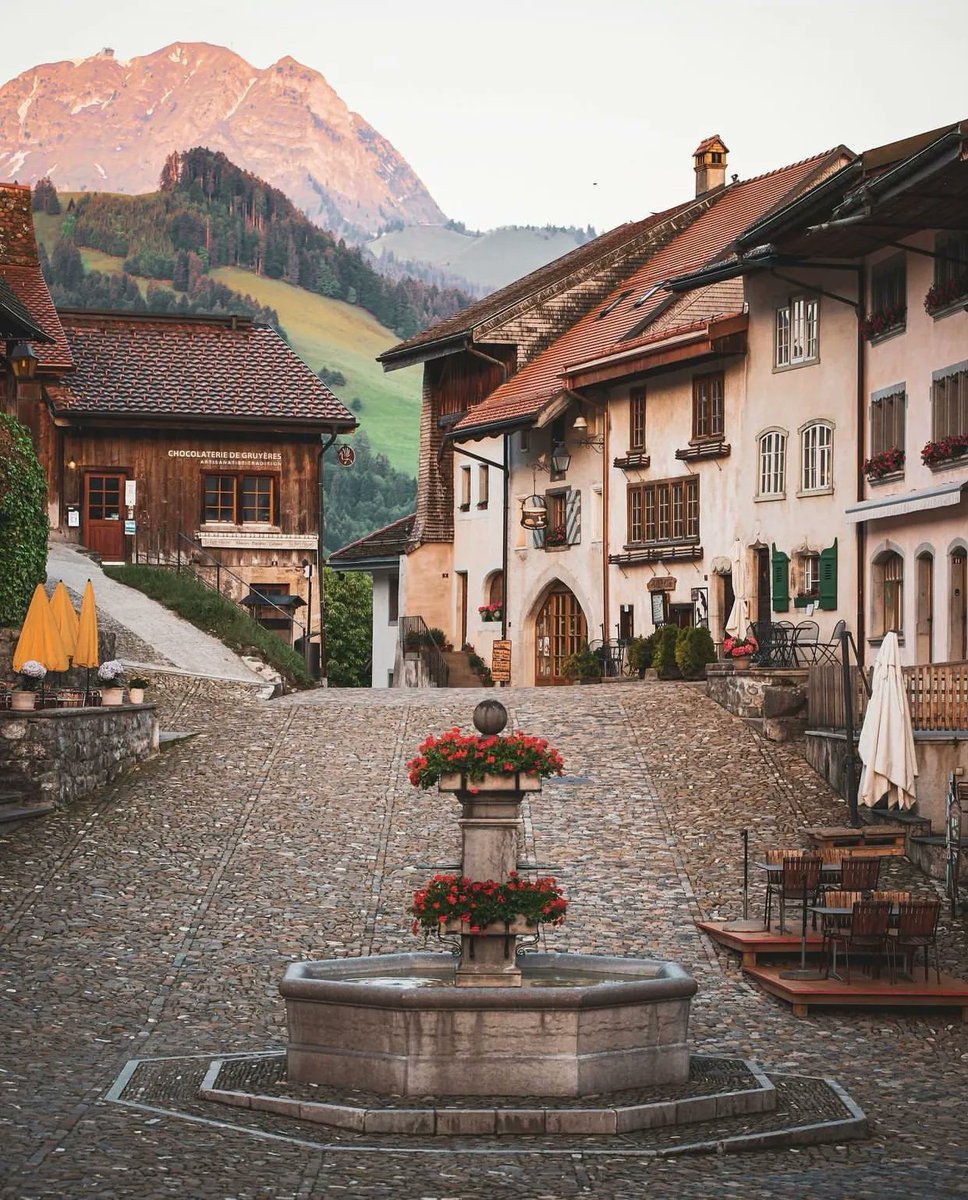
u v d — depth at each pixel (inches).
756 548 1423.5
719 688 1155.9
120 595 1504.7
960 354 1114.7
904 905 620.1
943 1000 618.5
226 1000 618.8
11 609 1150.3
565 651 1779.0
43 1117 447.2
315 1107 457.4
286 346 1945.1
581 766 998.4
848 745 890.7
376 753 1021.2
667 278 1771.7
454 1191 389.1
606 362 1596.9
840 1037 591.5
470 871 500.7
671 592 1558.8
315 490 1859.0
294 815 885.8
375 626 2273.6
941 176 946.1
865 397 1269.7
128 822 861.2
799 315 1363.2
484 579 1946.4
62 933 692.1
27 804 875.4
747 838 818.8
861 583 1270.9
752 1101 475.2
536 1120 450.6
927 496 1126.4
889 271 1227.9
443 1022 474.9
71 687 1125.7
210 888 764.0
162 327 1941.4
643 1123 455.8
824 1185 401.7
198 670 1322.6
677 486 1549.0
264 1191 383.2
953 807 779.4
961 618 1120.2
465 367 2018.9
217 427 1823.3
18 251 1836.9
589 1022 477.7
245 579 1838.1
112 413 1782.7
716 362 1488.7
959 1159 435.8
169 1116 453.4
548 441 1781.5
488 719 510.0
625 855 834.2
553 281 1972.2
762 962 681.0
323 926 716.7
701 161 2009.1
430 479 2069.4
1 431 1148.5
